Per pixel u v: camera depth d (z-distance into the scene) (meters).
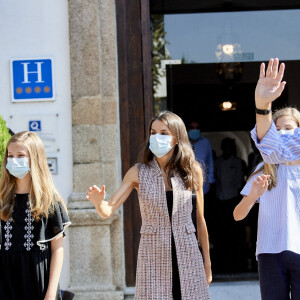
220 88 7.61
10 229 3.02
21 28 5.09
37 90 5.04
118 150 5.07
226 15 5.91
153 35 5.80
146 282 3.02
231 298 5.06
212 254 7.21
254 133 2.96
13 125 5.05
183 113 8.09
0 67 5.09
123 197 3.21
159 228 3.06
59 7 5.07
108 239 4.88
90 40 4.93
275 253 3.16
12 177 3.12
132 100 5.13
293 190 3.19
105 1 5.00
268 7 5.98
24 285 2.96
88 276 4.87
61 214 3.11
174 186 3.09
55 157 5.01
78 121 4.91
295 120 3.29
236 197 7.95
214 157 8.14
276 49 6.01
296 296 3.13
